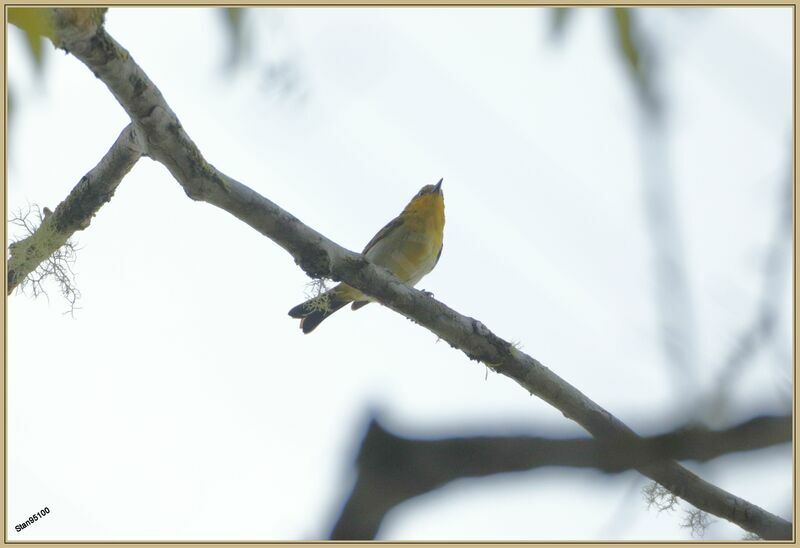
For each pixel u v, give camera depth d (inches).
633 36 144.3
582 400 394.9
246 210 357.7
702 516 336.8
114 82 292.5
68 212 395.9
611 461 107.9
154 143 324.5
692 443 106.2
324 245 378.0
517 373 390.6
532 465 107.9
